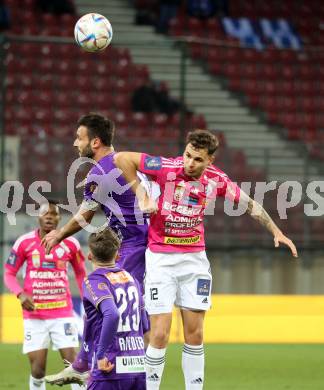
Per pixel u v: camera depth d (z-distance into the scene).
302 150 55.44
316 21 80.00
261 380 36.81
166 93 66.19
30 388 30.97
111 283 22.53
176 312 49.47
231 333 51.59
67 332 30.89
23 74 65.94
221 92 68.44
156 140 51.22
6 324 49.38
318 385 35.66
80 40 30.23
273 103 68.50
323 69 70.12
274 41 77.94
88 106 65.44
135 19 76.00
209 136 26.06
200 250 27.11
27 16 74.00
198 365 27.12
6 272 31.00
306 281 55.09
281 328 52.16
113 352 22.28
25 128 63.69
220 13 78.88
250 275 54.84
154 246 26.89
